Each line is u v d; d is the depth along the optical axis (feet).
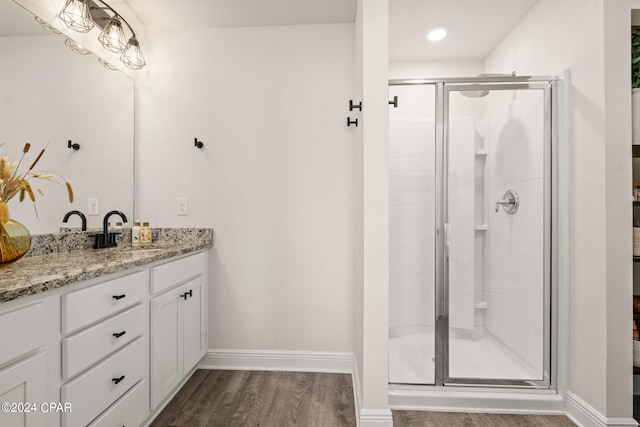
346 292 6.94
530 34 6.61
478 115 5.87
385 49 4.86
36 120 4.66
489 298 5.89
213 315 7.07
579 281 5.18
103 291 3.84
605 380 4.65
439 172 5.91
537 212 5.80
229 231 7.06
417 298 6.10
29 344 2.90
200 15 6.59
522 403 5.41
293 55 6.97
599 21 4.73
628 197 4.64
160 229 7.03
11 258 3.76
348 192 6.92
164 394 5.17
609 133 4.65
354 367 6.46
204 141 7.05
